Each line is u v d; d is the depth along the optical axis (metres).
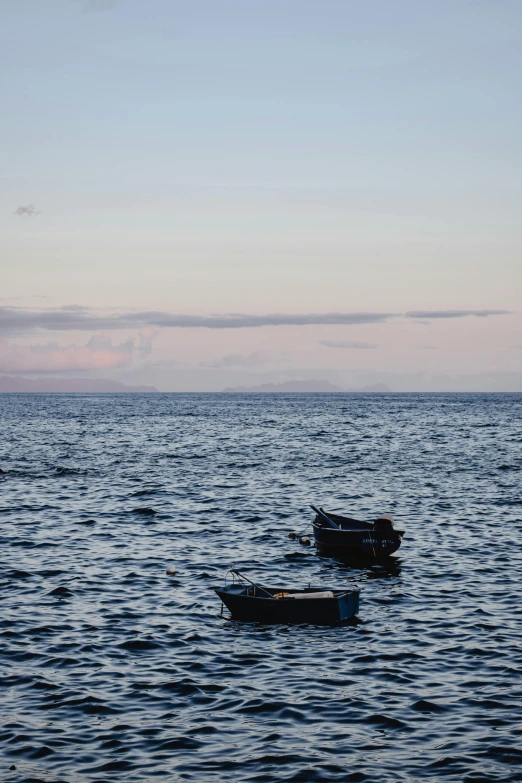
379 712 17.86
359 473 60.25
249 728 17.12
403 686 19.33
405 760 15.68
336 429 114.25
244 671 20.36
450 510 44.00
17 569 30.61
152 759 15.72
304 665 20.77
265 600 24.27
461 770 15.27
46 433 104.56
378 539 32.53
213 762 15.61
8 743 16.31
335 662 20.97
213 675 20.09
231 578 30.03
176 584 28.91
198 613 25.38
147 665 20.78
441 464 66.44
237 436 99.44
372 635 23.14
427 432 107.75
